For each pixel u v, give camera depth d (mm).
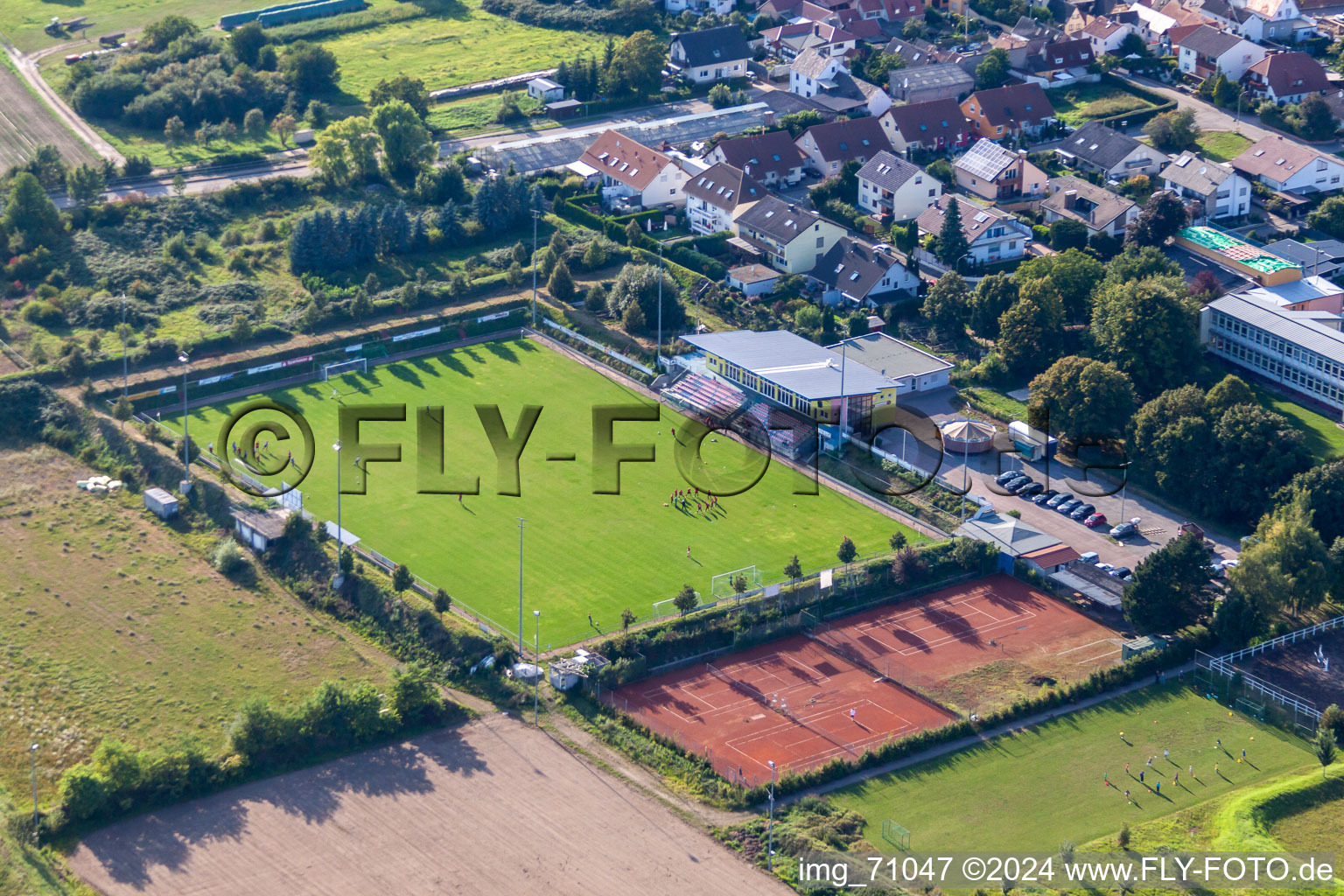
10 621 177125
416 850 144875
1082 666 173250
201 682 167625
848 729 163000
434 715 162750
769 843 145500
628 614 175250
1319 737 157375
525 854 144250
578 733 162125
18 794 151250
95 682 167375
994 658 175125
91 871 142500
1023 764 158375
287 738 157000
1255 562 176000
